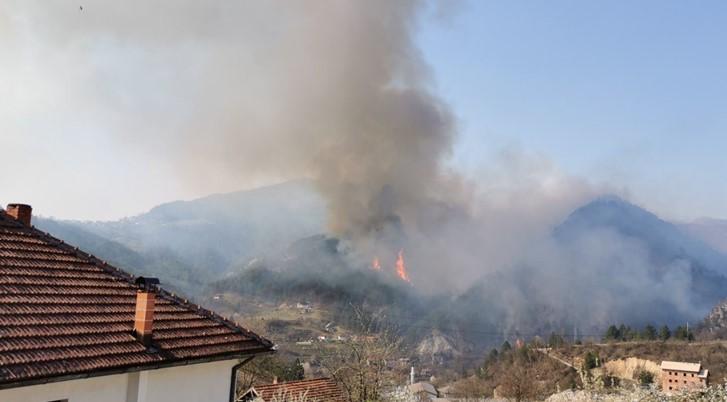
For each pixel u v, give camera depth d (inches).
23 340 327.0
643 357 3097.9
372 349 940.6
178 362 410.6
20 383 295.0
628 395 683.4
